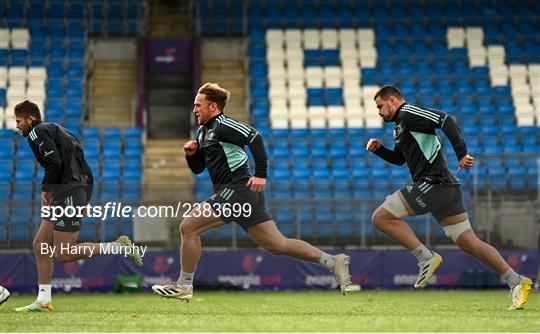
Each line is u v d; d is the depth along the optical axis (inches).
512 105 3646.7
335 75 3784.5
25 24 3878.0
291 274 2496.3
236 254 2488.9
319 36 3954.2
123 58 3880.4
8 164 3061.0
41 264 1413.6
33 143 1358.3
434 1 4153.5
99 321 1143.6
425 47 3937.0
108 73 3823.8
